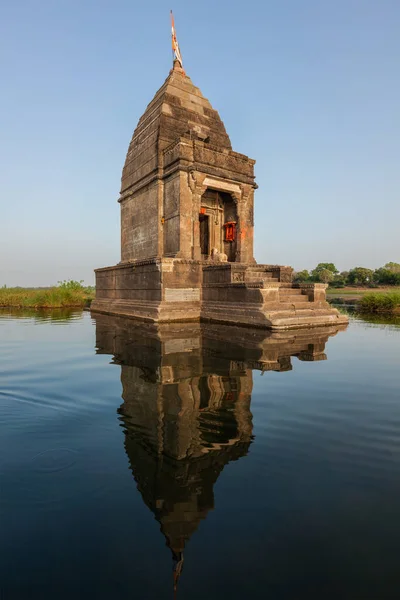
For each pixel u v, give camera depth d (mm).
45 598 1539
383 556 1752
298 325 11227
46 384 4820
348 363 6074
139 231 18781
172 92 18094
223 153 16688
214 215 19109
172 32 19109
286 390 4504
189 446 2955
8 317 16500
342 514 2068
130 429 3305
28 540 1883
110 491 2324
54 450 2885
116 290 18375
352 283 64562
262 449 2889
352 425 3393
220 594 1547
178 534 1921
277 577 1633
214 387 4633
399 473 2525
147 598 1533
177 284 13836
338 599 1504
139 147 19109
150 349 7449
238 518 2039
